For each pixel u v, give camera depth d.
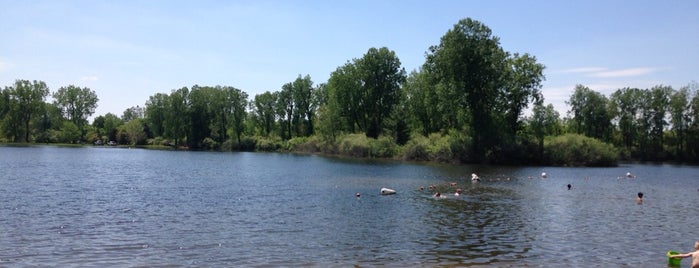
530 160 88.56
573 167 83.38
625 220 28.28
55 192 37.88
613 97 125.12
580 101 121.94
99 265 17.77
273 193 39.38
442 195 38.25
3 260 18.16
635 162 111.31
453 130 91.94
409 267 18.14
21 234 22.45
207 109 152.00
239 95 154.25
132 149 145.75
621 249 21.30
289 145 143.62
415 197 37.47
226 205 32.50
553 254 20.27
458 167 77.25
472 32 84.25
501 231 24.61
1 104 147.62
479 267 18.28
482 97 87.31
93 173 56.81
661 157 116.31
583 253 20.50
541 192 41.69
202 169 67.56
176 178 52.56
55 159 83.06
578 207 33.00
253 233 23.59
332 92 121.69
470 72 83.94
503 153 87.44
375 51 118.75
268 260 18.81
